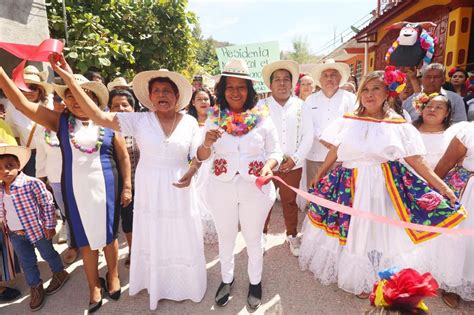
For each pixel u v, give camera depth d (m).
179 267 2.80
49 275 3.39
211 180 2.71
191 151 2.76
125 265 3.46
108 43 6.24
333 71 3.95
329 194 2.95
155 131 2.62
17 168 2.83
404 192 2.69
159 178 2.64
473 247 2.66
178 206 2.68
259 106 2.70
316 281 3.13
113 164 2.86
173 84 2.64
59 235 4.02
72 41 6.02
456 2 6.41
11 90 2.46
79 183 2.64
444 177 2.88
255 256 2.82
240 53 5.11
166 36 7.89
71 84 2.32
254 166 2.57
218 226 2.78
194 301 2.86
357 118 2.76
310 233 3.18
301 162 3.58
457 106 3.70
